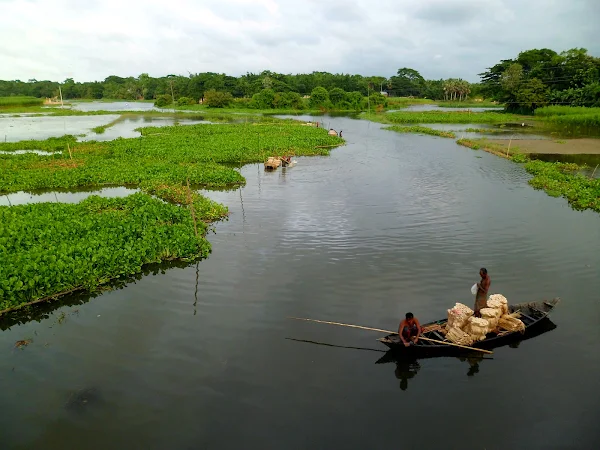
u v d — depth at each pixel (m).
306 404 8.98
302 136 52.31
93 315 12.64
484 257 16.14
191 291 13.95
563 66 86.75
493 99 100.25
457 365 10.25
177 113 103.31
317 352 10.73
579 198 23.77
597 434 8.17
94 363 10.41
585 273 14.69
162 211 20.48
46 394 9.39
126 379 9.81
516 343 10.96
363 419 8.59
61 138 50.91
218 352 10.75
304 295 13.49
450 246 17.28
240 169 34.62
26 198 26.77
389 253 16.64
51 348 11.10
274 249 17.27
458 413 8.74
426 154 41.88
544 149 43.53
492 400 9.10
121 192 28.00
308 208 23.00
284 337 11.36
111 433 8.28
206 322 12.11
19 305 12.94
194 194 24.80
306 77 155.88
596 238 18.06
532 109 85.88
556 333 11.34
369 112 99.94
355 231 19.22
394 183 29.12
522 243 17.53
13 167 33.62
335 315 12.34
